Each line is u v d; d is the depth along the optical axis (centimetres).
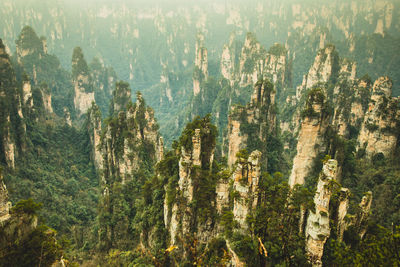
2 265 3250
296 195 4356
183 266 4584
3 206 3469
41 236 3559
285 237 3897
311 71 13575
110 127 8362
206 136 5375
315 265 3734
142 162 8112
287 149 11281
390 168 6862
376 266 3309
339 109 9319
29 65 15962
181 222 4994
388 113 7312
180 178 5169
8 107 8856
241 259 3884
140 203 6669
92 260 6359
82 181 10050
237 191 4234
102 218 7144
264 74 16000
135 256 5947
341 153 6950
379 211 6134
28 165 9106
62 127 11988
